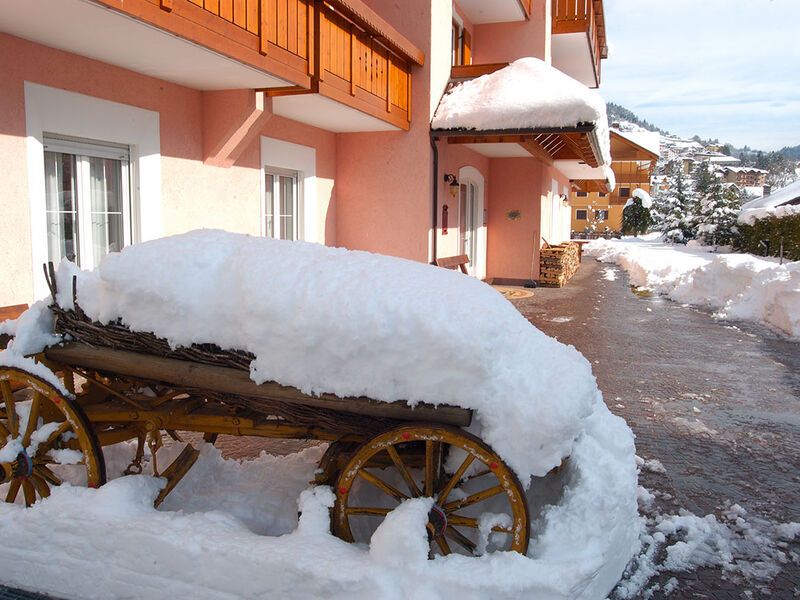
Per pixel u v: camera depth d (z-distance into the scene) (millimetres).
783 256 23328
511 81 11039
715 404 6066
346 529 2908
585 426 3326
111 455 3666
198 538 2664
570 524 2818
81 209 6191
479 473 2914
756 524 3699
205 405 3447
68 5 4461
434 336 2623
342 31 8016
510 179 15664
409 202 10820
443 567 2543
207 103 7438
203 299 2916
